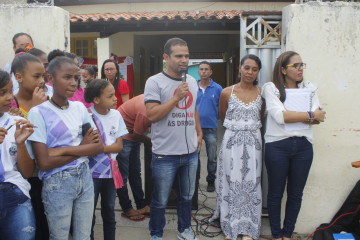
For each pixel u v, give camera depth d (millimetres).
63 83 1993
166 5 9328
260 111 3160
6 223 1901
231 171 3051
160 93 2666
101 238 3133
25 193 1949
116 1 9352
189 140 2752
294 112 2764
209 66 4250
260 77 3416
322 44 3086
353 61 3100
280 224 3133
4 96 1786
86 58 8281
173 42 2584
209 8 9266
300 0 3234
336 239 2973
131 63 8492
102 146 2205
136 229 3344
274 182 2938
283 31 3266
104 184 2596
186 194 2936
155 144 2752
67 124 2051
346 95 3133
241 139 3027
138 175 3611
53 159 1960
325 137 3174
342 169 3207
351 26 3059
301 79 2910
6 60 3523
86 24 7344
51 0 3617
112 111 2646
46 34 3447
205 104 4262
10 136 1914
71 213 2074
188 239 3020
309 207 3258
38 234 2467
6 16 3486
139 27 7574
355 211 3057
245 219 3084
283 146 2857
